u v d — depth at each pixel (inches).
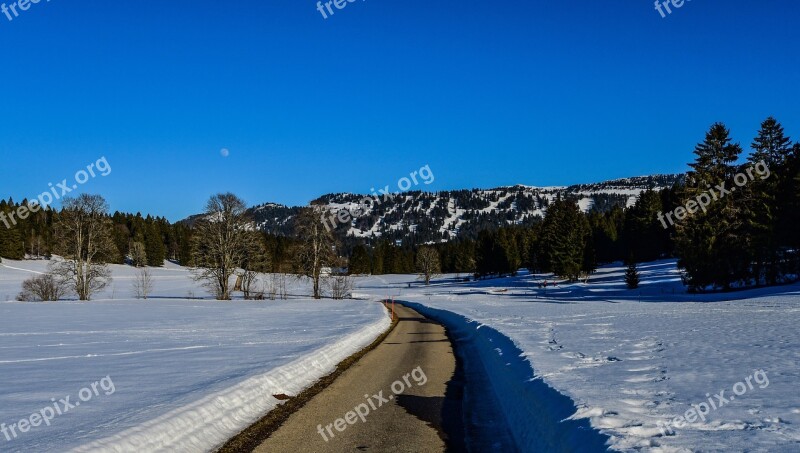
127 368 505.0
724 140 1904.5
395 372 578.6
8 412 325.7
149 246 4788.4
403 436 336.5
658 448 215.2
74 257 2139.5
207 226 2262.6
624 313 1157.1
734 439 223.1
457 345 843.4
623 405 293.0
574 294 2420.0
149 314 1465.3
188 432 308.0
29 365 531.5
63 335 877.2
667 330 727.7
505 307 1651.1
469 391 481.4
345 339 778.8
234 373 469.4
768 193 1860.2
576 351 545.3
